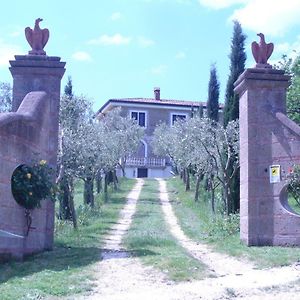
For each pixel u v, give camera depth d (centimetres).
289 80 1384
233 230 1648
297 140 1300
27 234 1173
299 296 799
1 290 825
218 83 3484
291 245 1295
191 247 1422
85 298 794
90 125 2236
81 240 1524
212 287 864
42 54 1359
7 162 1095
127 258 1140
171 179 4700
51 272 979
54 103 1342
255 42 1416
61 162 1916
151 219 2400
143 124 5622
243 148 1397
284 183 1310
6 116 1088
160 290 848
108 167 3097
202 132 2489
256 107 1371
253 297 798
